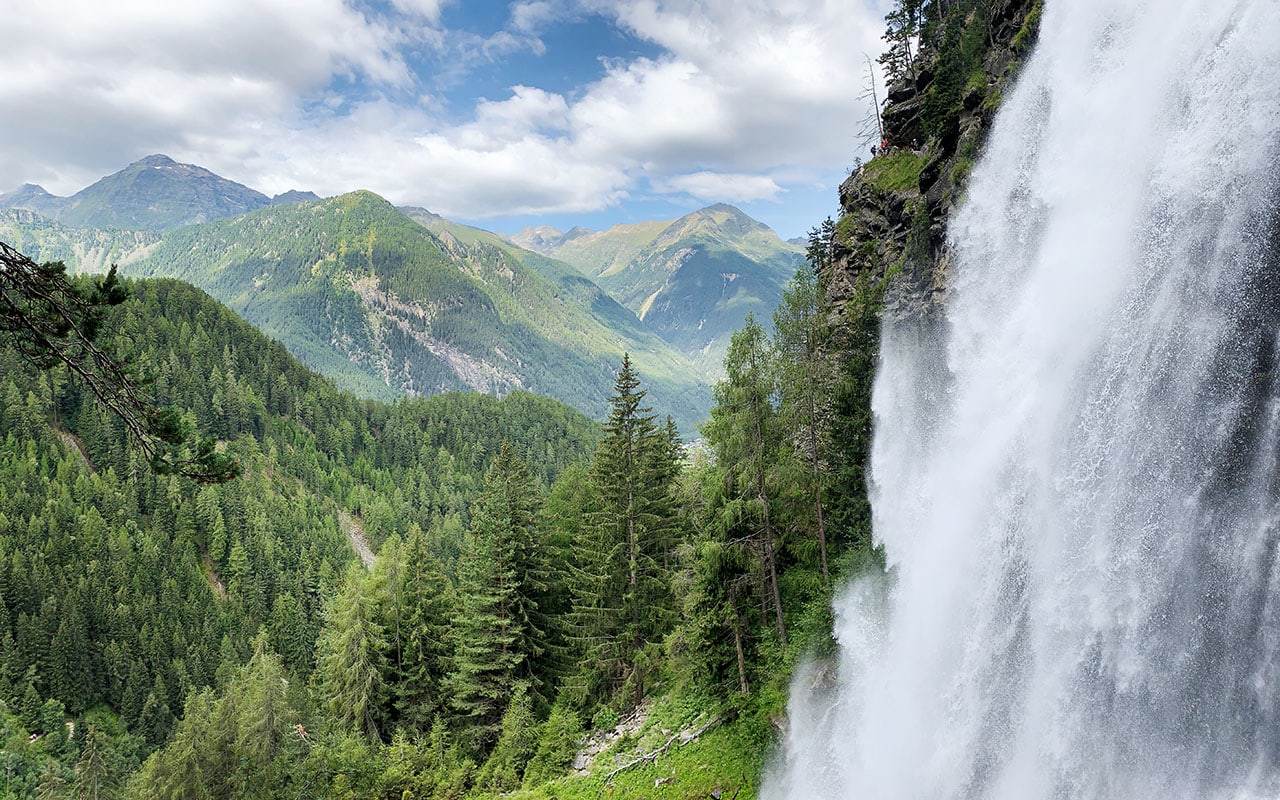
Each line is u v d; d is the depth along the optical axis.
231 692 40.94
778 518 28.02
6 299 8.66
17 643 95.00
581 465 49.41
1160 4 16.23
